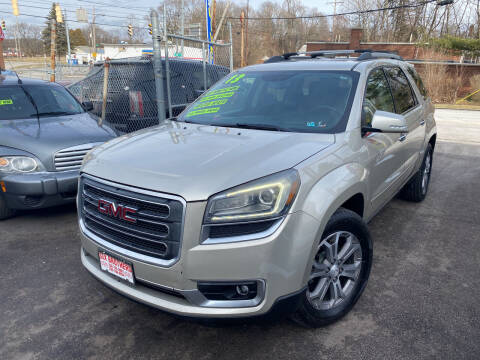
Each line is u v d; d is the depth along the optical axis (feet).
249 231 7.09
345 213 8.68
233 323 7.30
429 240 13.80
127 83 23.43
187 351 8.42
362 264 9.54
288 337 8.79
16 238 13.96
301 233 7.35
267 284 7.12
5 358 8.23
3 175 14.44
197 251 6.96
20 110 18.04
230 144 8.77
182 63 24.93
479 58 107.96
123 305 10.12
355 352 8.29
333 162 8.54
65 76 60.03
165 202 7.12
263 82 12.09
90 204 8.52
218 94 12.66
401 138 12.46
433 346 8.45
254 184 7.20
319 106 10.54
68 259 12.50
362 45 122.01
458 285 10.89
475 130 44.47
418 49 116.47
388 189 12.20
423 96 16.33
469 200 18.22
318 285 8.62
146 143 9.27
